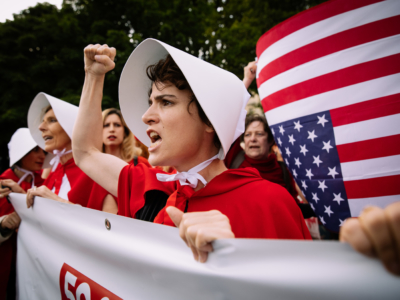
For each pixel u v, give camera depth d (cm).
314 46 139
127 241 93
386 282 46
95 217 110
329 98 135
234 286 63
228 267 63
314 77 139
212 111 91
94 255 108
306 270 53
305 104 144
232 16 1176
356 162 129
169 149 101
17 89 975
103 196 183
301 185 155
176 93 102
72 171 219
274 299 57
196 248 68
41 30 1001
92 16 1031
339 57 131
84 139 144
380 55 122
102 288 102
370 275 47
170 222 100
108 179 138
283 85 154
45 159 294
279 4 993
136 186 128
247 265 61
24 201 184
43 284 149
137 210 123
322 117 138
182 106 101
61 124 206
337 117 133
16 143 275
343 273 50
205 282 68
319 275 52
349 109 129
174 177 105
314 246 53
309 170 147
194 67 94
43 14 1150
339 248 50
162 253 80
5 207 249
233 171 105
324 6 134
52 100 214
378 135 123
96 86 143
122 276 94
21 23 1080
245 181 103
